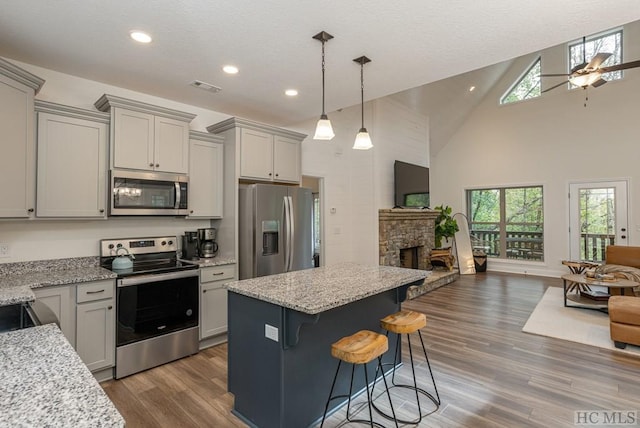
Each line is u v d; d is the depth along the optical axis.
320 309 1.75
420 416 2.21
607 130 6.44
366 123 5.86
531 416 2.20
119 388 2.59
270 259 3.71
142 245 3.39
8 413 0.75
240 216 3.72
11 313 2.00
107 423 0.73
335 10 2.08
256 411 2.14
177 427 2.12
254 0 1.97
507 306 4.87
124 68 2.90
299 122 5.07
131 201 3.02
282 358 1.99
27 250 2.79
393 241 5.88
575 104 6.77
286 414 2.01
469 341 3.53
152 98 3.58
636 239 6.14
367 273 2.71
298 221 4.05
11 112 2.33
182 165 3.38
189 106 3.89
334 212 5.64
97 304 2.63
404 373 2.83
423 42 2.47
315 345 2.22
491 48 2.56
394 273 2.71
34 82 2.46
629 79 6.22
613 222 6.38
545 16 2.14
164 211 3.23
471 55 2.68
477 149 8.02
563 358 3.09
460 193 8.28
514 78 7.50
